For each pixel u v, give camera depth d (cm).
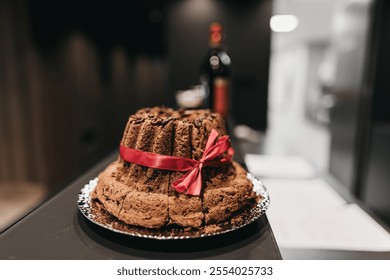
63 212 73
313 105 798
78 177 97
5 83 276
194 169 63
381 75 224
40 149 290
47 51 272
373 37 224
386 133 214
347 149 266
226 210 64
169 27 289
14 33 266
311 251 80
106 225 60
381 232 91
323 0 379
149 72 641
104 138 387
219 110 170
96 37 348
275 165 158
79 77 312
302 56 852
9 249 58
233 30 286
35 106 280
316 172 147
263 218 73
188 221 59
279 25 492
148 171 63
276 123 773
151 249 58
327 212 104
